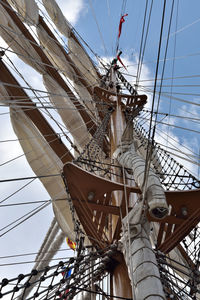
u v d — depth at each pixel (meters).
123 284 3.91
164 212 3.16
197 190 4.16
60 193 8.87
